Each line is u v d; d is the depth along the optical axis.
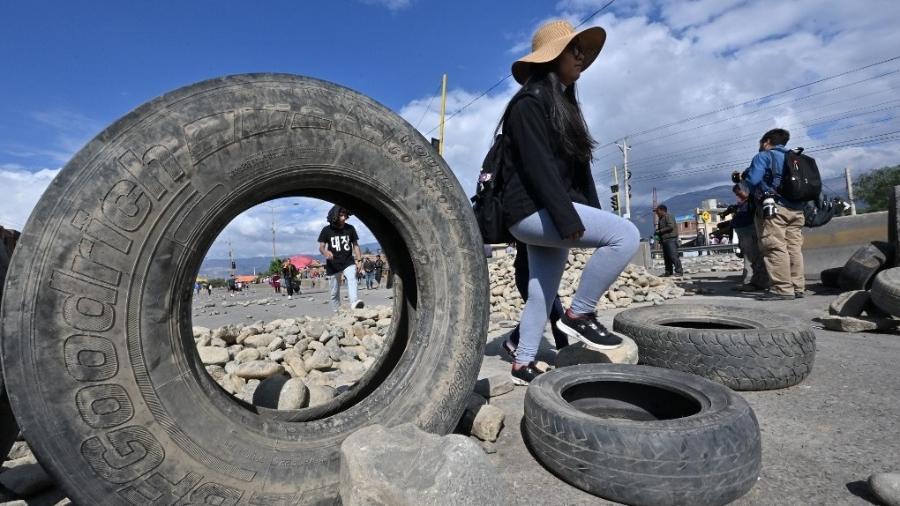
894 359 3.35
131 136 1.40
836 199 9.11
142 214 1.39
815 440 2.15
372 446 1.47
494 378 2.95
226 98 1.54
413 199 1.96
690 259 20.48
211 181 1.51
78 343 1.30
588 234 2.66
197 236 1.50
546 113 2.60
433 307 2.02
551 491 1.82
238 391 3.10
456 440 1.44
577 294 2.89
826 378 2.99
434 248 2.01
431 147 2.03
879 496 1.61
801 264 6.41
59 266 1.29
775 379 2.78
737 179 7.98
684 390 2.21
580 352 3.03
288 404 2.53
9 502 1.79
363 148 1.82
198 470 1.45
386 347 2.62
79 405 1.30
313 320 5.99
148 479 1.38
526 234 2.71
